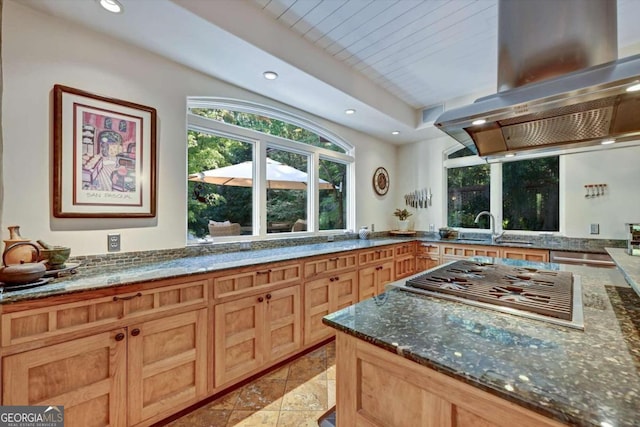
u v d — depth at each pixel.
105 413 1.44
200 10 1.74
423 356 0.75
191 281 1.74
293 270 2.37
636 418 0.51
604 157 3.03
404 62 2.73
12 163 1.58
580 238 3.16
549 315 1.00
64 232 1.75
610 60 1.29
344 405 0.98
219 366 1.87
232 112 2.83
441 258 3.84
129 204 1.99
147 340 1.57
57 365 1.31
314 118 3.38
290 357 2.36
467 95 3.44
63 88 1.73
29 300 1.24
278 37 2.18
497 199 3.90
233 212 2.77
